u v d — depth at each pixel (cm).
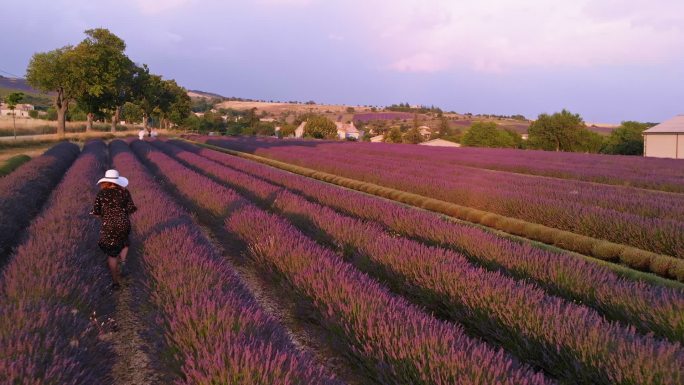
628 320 489
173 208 932
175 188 1397
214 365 296
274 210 1100
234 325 375
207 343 341
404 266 607
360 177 2078
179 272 493
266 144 4622
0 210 805
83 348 359
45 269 491
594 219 1020
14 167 1894
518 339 439
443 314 547
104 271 611
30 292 429
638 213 1201
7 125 5241
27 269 495
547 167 2634
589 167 2677
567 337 397
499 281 534
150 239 667
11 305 392
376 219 994
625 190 1662
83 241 661
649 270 808
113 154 2677
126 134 6394
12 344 323
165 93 7738
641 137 5262
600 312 528
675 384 319
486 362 324
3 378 277
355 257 692
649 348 362
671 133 4128
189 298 427
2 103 12719
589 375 370
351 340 418
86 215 840
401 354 352
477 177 2030
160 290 474
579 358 382
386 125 15975
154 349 399
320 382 308
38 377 293
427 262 595
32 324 354
